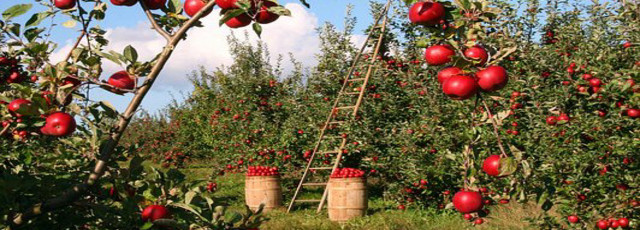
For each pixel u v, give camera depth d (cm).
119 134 194
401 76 1009
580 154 586
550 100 688
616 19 630
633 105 512
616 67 670
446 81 214
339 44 1191
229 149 1243
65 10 206
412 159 883
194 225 210
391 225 807
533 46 788
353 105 1089
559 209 595
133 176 235
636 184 512
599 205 535
